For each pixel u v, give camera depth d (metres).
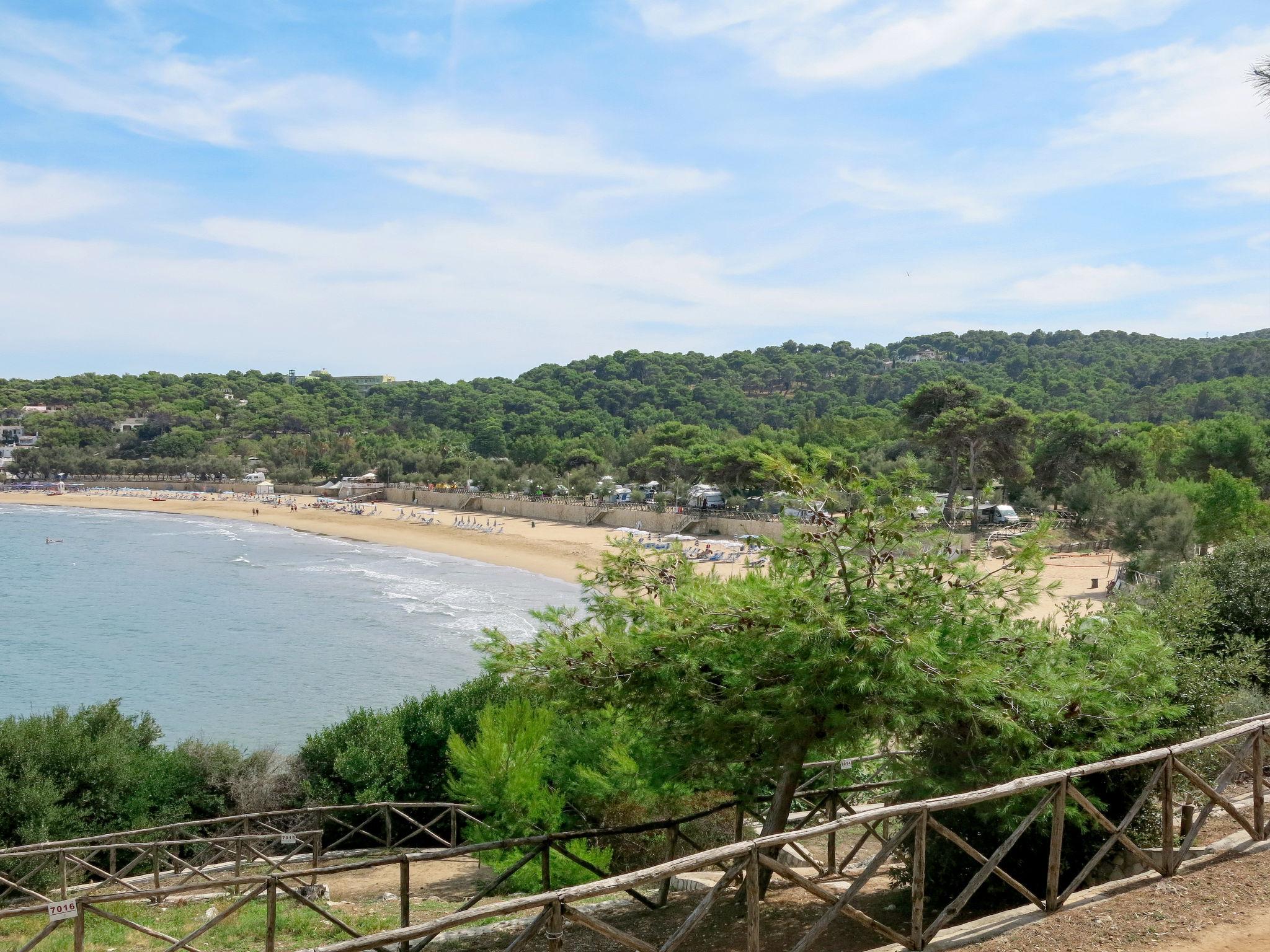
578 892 6.05
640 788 12.41
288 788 18.56
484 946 9.32
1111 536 67.12
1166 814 7.88
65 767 16.27
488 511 133.75
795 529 9.17
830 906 9.57
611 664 9.59
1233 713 11.75
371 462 181.00
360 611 60.22
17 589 72.25
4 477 195.62
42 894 14.02
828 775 12.60
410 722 18.98
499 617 57.69
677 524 95.19
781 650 8.66
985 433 75.81
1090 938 6.75
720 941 8.59
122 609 62.81
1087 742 8.83
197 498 171.88
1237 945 6.49
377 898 13.54
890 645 8.05
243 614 59.97
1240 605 15.88
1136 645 9.05
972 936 6.98
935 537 9.31
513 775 12.80
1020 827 7.37
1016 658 9.16
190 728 34.22
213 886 9.02
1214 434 74.25
